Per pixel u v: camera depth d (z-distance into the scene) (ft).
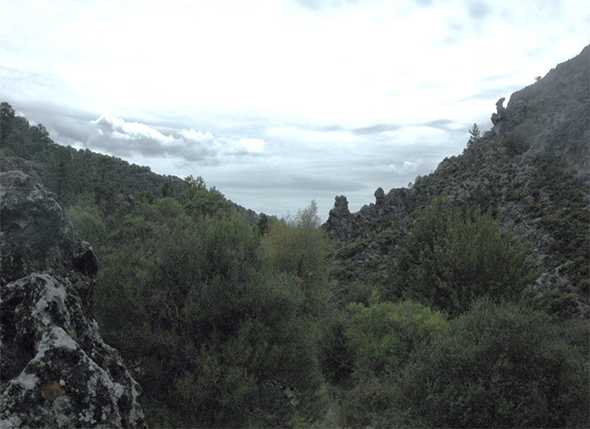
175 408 27.45
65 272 21.44
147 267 30.76
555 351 26.58
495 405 25.11
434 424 26.09
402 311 45.01
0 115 275.59
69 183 207.41
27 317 16.16
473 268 61.00
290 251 87.15
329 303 82.69
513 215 147.84
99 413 14.33
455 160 236.63
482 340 27.76
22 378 13.88
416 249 75.82
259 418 27.63
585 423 24.40
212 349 28.14
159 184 305.12
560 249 113.60
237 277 30.91
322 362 42.50
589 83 209.36
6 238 19.93
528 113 223.71
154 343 28.40
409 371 30.19
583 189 147.43
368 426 28.35
